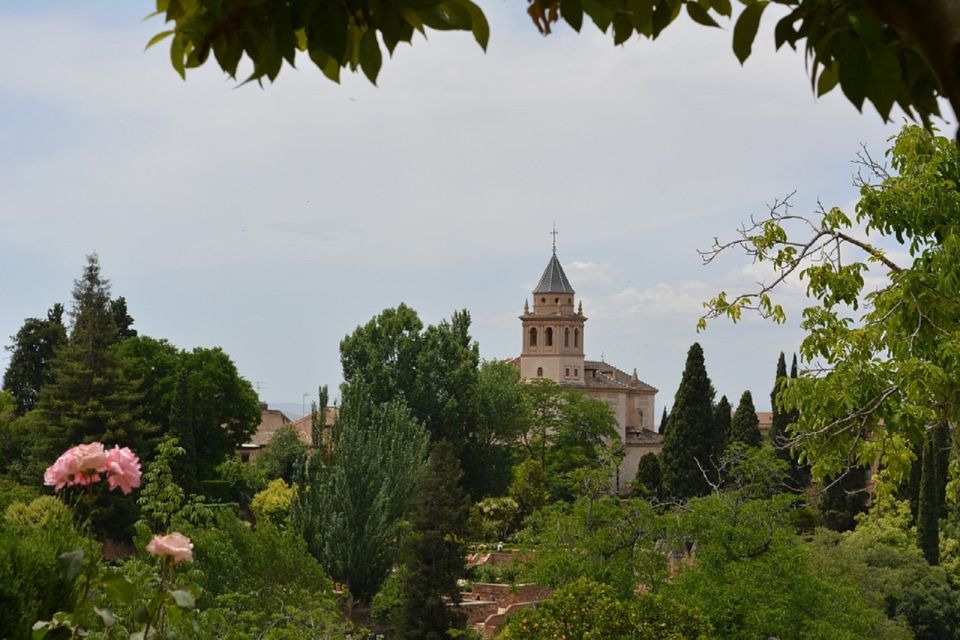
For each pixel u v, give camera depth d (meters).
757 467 31.45
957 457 14.48
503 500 71.88
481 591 54.72
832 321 14.36
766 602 27.34
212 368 72.38
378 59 3.22
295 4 3.12
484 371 98.75
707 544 29.34
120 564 12.73
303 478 54.19
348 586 49.44
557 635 22.73
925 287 13.79
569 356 133.38
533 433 102.44
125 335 93.94
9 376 86.69
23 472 59.19
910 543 53.09
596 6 3.41
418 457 56.94
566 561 30.42
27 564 7.07
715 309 14.96
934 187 13.98
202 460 68.56
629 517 30.95
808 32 3.14
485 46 3.16
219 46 3.29
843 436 14.13
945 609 45.06
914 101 3.34
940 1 2.20
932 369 13.00
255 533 27.12
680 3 3.49
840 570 43.59
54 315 90.81
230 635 13.73
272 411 125.56
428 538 43.44
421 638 42.78
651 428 136.12
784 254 14.72
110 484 5.93
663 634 22.77
